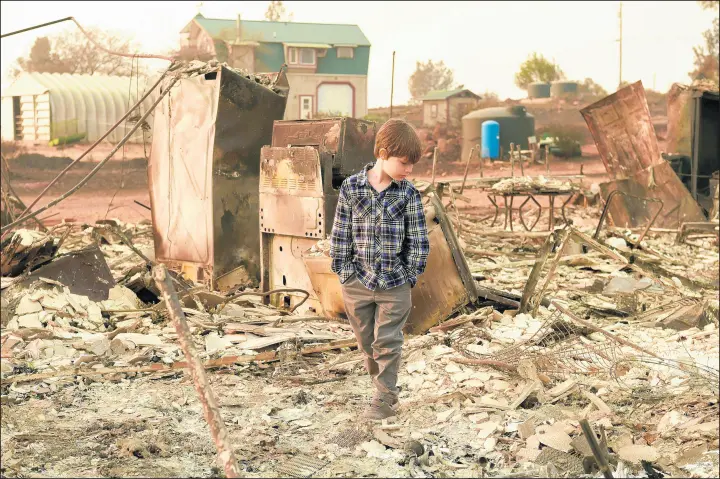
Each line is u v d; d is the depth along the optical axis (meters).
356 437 3.88
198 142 7.73
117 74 49.25
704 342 5.96
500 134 34.00
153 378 4.93
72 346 5.64
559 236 6.66
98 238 8.27
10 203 11.64
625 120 13.95
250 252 8.02
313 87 45.53
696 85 16.42
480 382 4.75
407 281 3.96
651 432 3.98
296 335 5.77
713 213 14.23
